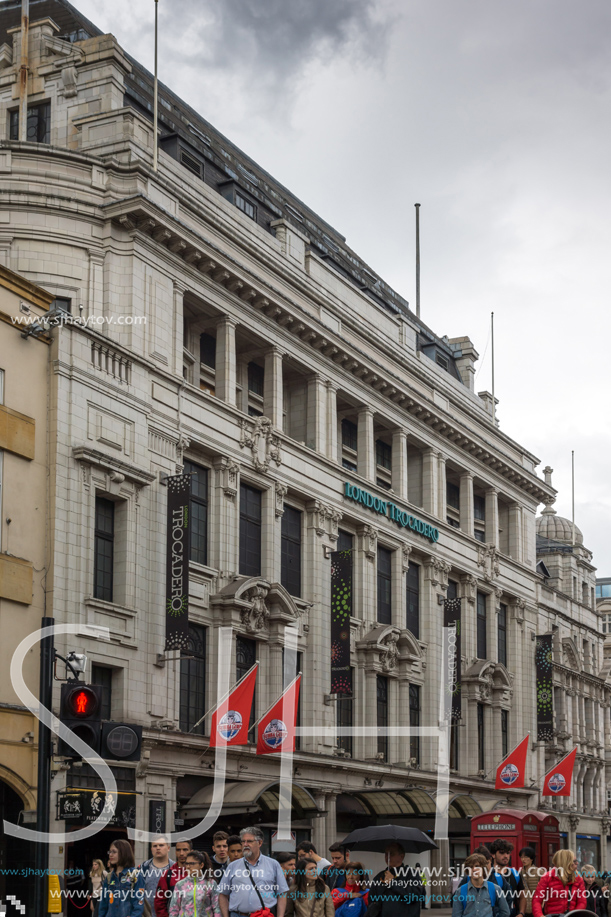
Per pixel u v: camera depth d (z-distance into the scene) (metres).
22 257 36.16
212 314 41.78
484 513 63.72
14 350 31.86
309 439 47.12
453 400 58.88
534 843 36.34
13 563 30.66
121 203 37.00
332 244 56.84
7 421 31.16
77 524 33.06
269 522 43.06
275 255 45.97
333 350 47.53
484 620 61.00
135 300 37.19
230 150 50.28
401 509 52.41
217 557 40.16
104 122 39.38
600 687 80.12
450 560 56.75
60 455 32.81
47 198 36.47
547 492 68.19
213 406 40.47
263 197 48.72
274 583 41.84
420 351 60.81
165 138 43.00
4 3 47.16
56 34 43.28
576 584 80.19
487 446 60.50
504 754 61.53
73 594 32.53
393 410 52.88
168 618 35.88
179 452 38.34
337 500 47.56
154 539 36.38
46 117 40.97
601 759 78.25
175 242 38.84
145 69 45.88
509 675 61.31
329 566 46.66
